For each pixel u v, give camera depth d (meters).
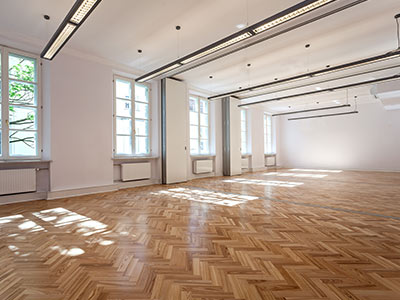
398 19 4.05
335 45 5.04
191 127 8.42
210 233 2.74
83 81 5.32
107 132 5.75
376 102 10.55
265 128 12.75
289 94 9.65
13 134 4.54
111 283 1.70
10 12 3.83
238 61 5.94
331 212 3.62
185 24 4.24
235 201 4.48
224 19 4.07
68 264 1.99
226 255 2.16
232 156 9.29
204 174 8.66
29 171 4.50
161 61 5.91
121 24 4.23
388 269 1.88
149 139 6.98
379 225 2.98
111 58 5.71
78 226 3.01
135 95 6.65
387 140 10.29
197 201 4.50
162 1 3.58
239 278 1.76
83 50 5.25
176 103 7.28
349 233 2.71
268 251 2.24
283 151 13.57
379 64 6.19
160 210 3.81
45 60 4.87
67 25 3.03
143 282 1.71
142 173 6.48
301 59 5.80
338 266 1.93
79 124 5.25
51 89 4.83
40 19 4.03
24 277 1.78
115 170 6.09
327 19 4.04
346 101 10.75
